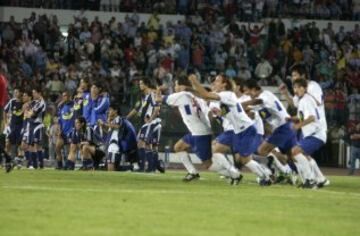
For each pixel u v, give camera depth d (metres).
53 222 27.19
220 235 25.27
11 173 54.72
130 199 35.31
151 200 35.09
